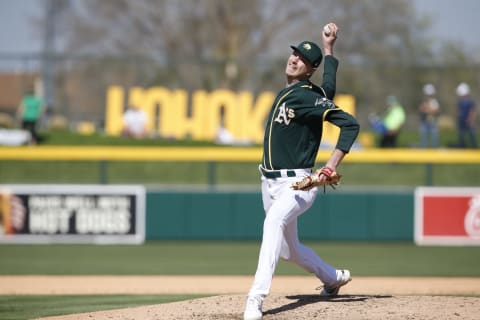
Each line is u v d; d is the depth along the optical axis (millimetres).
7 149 56594
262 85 94938
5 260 46812
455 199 56000
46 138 80375
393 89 92500
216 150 57625
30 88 87750
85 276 39406
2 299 30328
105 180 57250
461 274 40812
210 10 135750
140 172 73250
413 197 56531
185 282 36938
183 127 85125
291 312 22125
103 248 53250
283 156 21578
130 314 23234
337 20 131500
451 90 92250
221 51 135875
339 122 20844
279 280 37750
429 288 34344
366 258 48062
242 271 41781
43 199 55000
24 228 54875
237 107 84438
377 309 22531
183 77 98062
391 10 131125
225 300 24547
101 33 135875
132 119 84062
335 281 24359
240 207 56656
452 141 80812
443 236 55969
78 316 23719
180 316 22359
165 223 56500
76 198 55250
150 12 136625
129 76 96750
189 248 53219
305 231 56594
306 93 21266
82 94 94750
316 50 21734
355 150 64562
